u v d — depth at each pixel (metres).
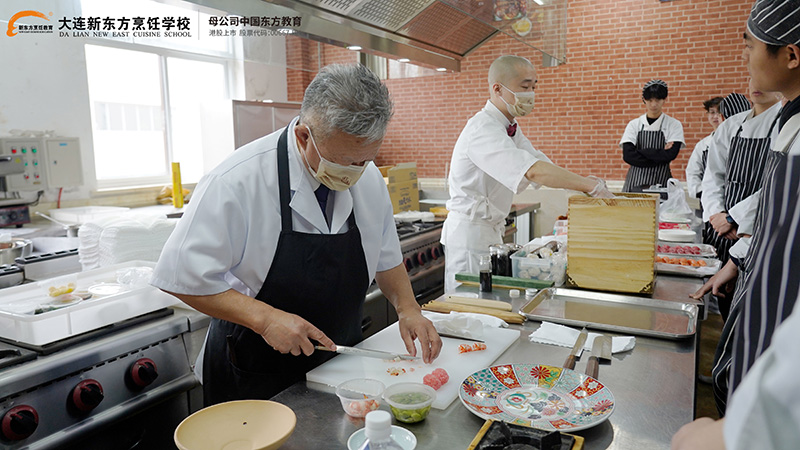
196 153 6.22
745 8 5.51
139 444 1.66
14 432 1.30
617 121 6.24
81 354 1.45
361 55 2.59
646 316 1.64
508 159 2.33
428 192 5.08
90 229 2.02
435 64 2.72
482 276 1.98
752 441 0.44
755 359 0.67
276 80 6.94
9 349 1.41
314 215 1.39
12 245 2.30
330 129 1.18
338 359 1.35
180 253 1.26
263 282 1.39
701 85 5.82
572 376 1.15
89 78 5.06
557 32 2.90
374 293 2.70
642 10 5.95
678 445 0.60
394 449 0.89
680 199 3.92
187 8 1.49
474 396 1.12
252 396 1.47
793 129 1.42
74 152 3.84
